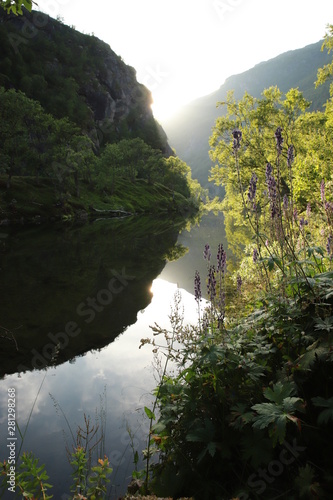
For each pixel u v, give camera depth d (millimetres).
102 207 67625
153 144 156000
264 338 3283
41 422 5441
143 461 3982
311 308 3125
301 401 2465
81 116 110188
